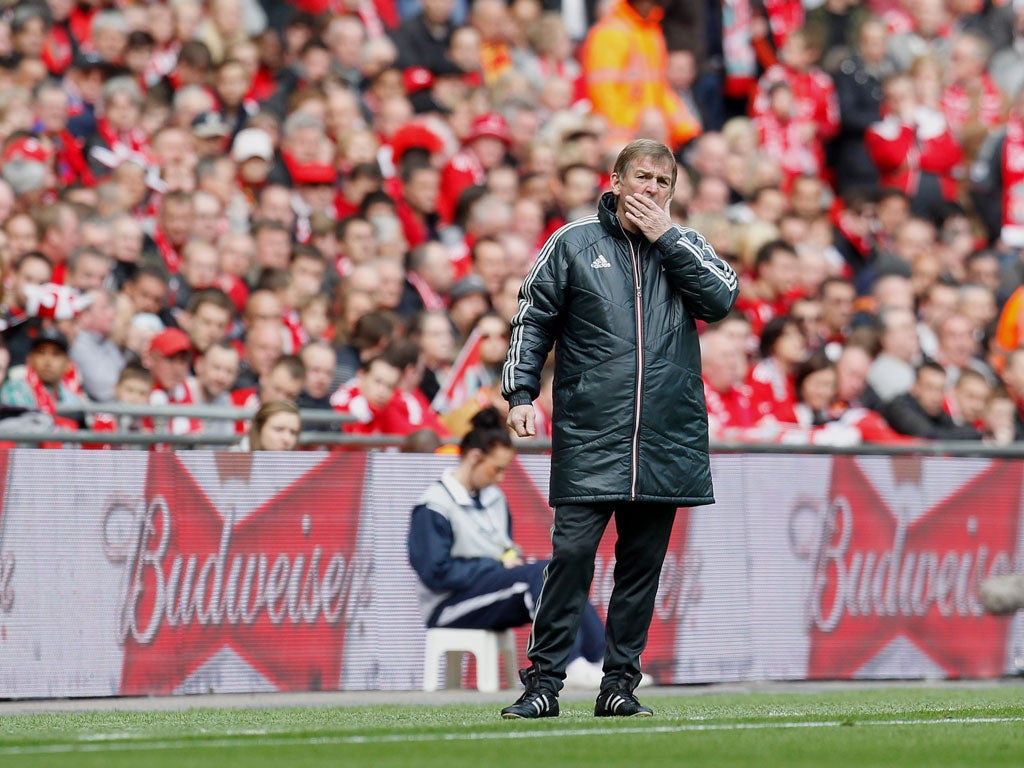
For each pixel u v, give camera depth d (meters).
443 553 28.77
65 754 16.89
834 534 32.06
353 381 33.06
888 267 46.41
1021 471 33.88
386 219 40.53
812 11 56.56
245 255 38.12
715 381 36.53
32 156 38.34
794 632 31.59
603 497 19.89
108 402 30.94
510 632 29.42
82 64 42.81
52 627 26.64
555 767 15.69
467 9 54.84
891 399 37.28
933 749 17.52
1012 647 33.53
